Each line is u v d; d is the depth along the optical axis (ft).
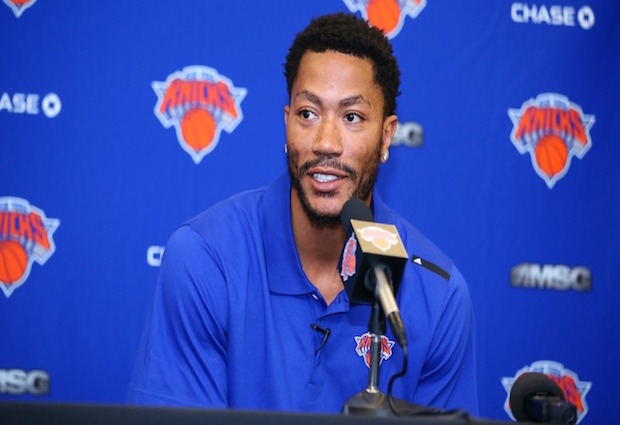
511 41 37.99
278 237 24.23
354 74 22.49
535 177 37.91
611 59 38.24
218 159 36.73
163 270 24.31
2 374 35.70
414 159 37.45
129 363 36.11
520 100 37.91
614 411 37.93
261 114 36.91
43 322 35.91
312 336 23.91
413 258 25.14
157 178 36.47
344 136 22.36
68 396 35.88
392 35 37.55
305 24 37.14
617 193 38.14
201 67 36.76
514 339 37.60
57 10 36.19
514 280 37.70
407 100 37.50
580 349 37.88
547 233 37.88
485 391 37.40
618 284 38.01
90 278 36.11
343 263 18.30
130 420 14.39
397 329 16.10
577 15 38.27
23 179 35.94
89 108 36.24
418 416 15.57
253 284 24.18
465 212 37.58
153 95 36.50
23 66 36.04
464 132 37.68
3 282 35.86
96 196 36.19
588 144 38.17
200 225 24.73
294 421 14.53
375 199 25.41
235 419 14.51
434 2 37.70
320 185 22.38
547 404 16.71
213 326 23.75
